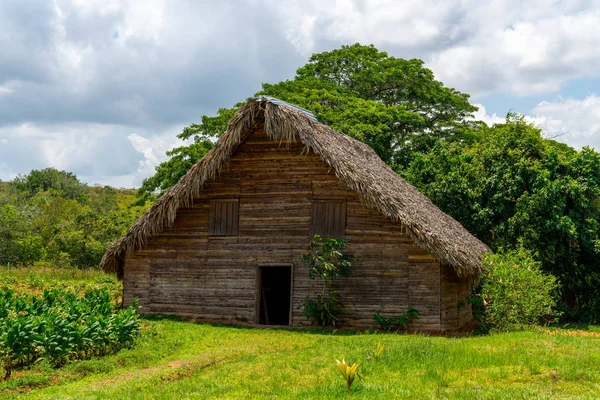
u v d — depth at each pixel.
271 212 18.45
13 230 37.41
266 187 18.58
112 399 8.73
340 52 40.78
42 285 23.84
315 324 17.64
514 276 16.67
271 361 11.49
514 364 10.84
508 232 24.88
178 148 34.84
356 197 17.86
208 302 18.67
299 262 18.08
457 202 27.20
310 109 33.50
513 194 25.25
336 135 20.80
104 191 83.94
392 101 41.53
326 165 18.20
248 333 15.68
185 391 9.33
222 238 18.78
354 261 17.59
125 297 19.42
